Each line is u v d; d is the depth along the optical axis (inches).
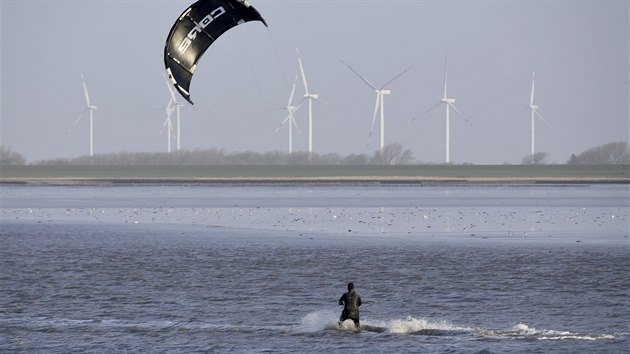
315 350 5826.8
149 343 6053.2
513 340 6053.2
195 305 7293.3
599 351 5762.8
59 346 5984.3
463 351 5772.6
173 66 4340.6
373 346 5910.4
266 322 6648.6
